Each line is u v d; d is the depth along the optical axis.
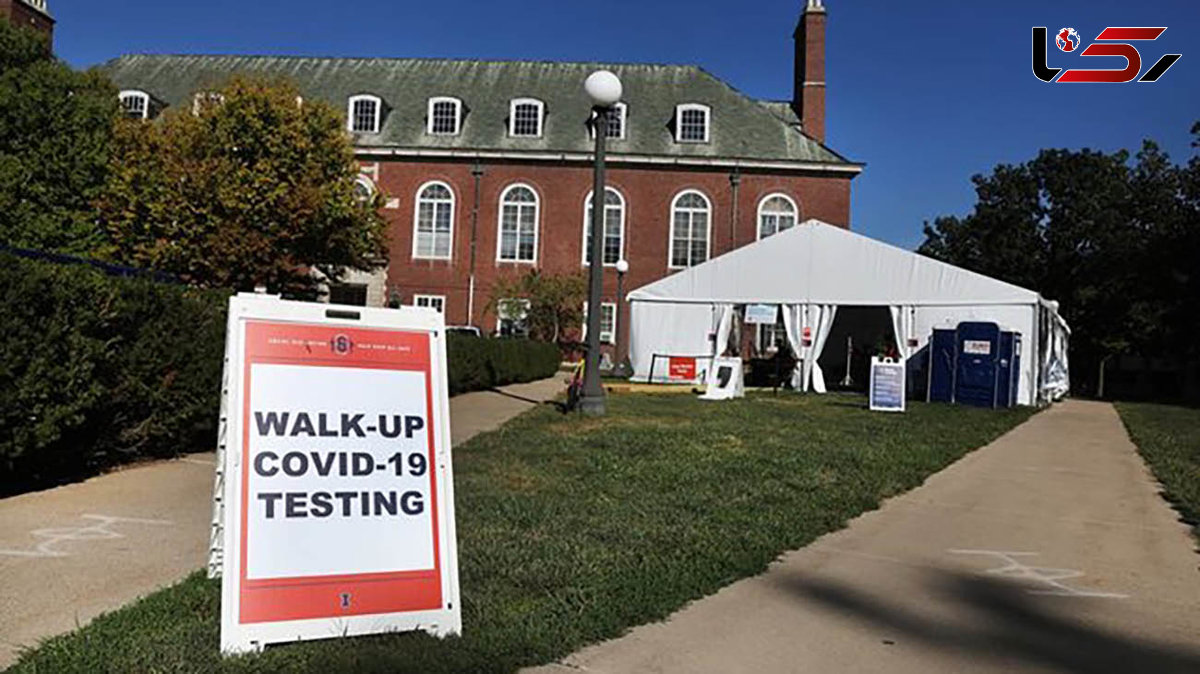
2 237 25.08
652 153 40.12
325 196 26.25
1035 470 11.57
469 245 40.34
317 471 4.38
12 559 5.59
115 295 8.50
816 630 5.04
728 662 4.51
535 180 40.38
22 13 37.84
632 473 9.33
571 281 37.75
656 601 5.25
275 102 26.09
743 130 41.16
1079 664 4.64
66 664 3.86
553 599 5.17
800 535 7.18
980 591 5.95
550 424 13.70
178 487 8.11
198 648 4.09
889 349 26.03
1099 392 46.75
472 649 4.31
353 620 4.28
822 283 25.83
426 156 40.41
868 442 12.96
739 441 12.34
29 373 7.27
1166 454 13.51
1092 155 53.28
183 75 44.22
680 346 27.19
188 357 9.73
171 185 25.05
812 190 39.94
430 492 4.63
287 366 4.46
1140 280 44.22
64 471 8.41
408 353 4.79
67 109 27.59
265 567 4.14
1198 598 5.91
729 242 39.94
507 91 43.06
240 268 25.58
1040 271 53.66
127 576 5.35
